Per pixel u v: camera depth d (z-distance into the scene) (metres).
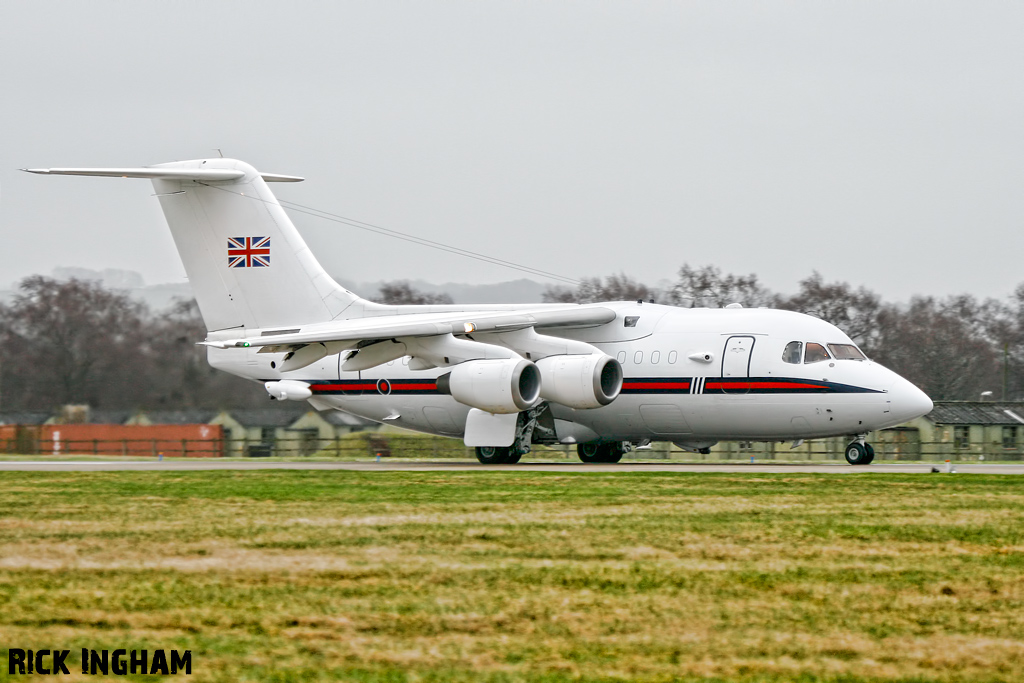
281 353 97.50
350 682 26.19
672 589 33.94
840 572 36.16
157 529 44.22
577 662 27.53
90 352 142.62
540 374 85.00
